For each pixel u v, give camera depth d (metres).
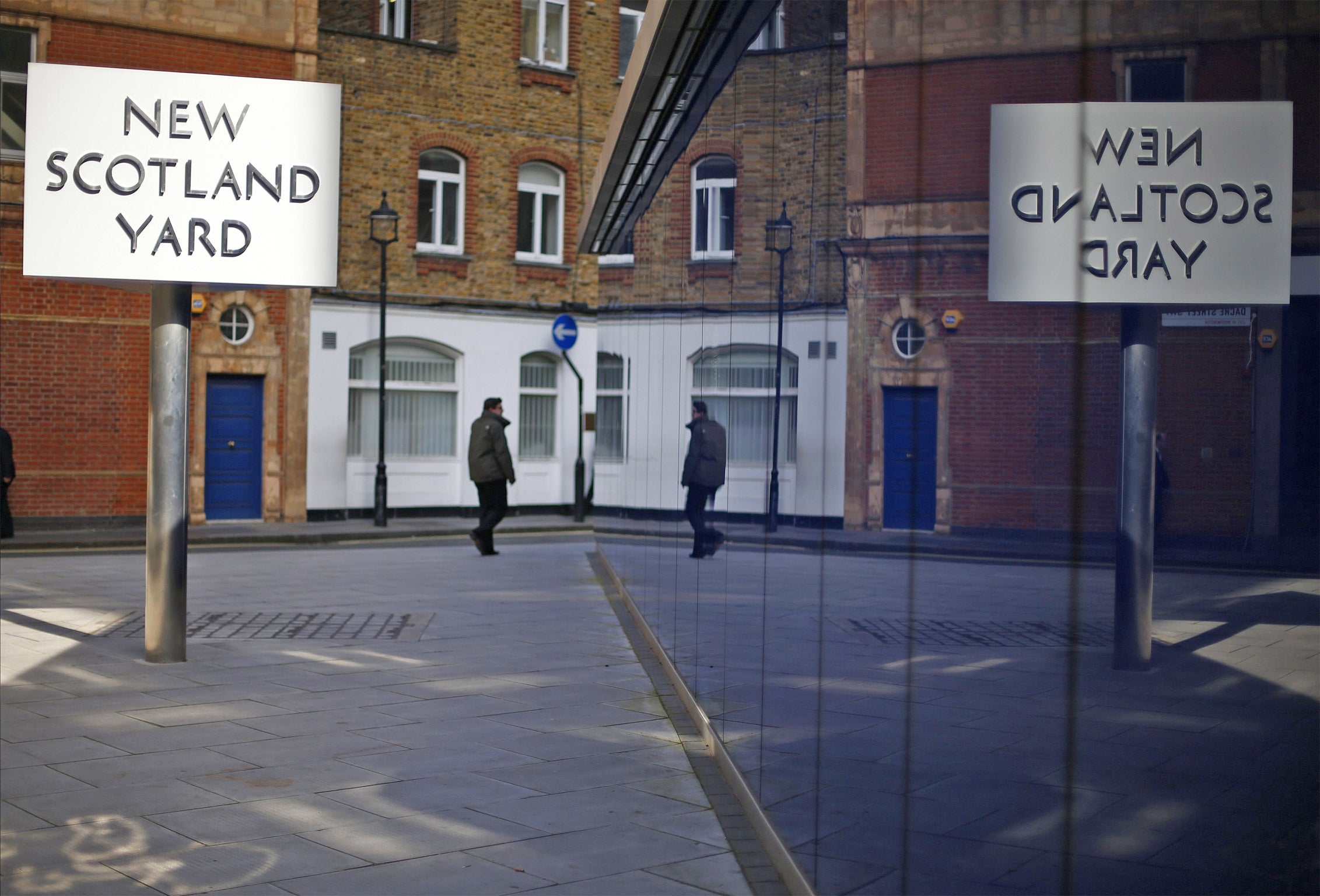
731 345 4.97
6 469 19.28
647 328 8.54
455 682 8.11
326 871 4.40
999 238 1.93
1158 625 1.60
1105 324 1.66
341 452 23.88
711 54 5.64
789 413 3.67
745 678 4.72
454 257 25.17
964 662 2.07
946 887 2.16
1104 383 1.67
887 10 2.43
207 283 8.56
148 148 8.29
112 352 21.38
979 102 1.99
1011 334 1.88
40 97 8.20
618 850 4.62
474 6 25.27
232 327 22.75
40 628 10.45
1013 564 1.88
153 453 8.73
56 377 20.98
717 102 5.44
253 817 5.06
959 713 2.11
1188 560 1.55
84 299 21.14
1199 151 1.53
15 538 19.47
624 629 10.45
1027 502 1.84
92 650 9.31
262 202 8.43
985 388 1.97
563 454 26.86
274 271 8.45
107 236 8.27
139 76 8.27
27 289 20.75
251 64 22.70
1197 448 1.54
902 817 2.39
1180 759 1.59
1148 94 1.59
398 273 24.56
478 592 13.23
